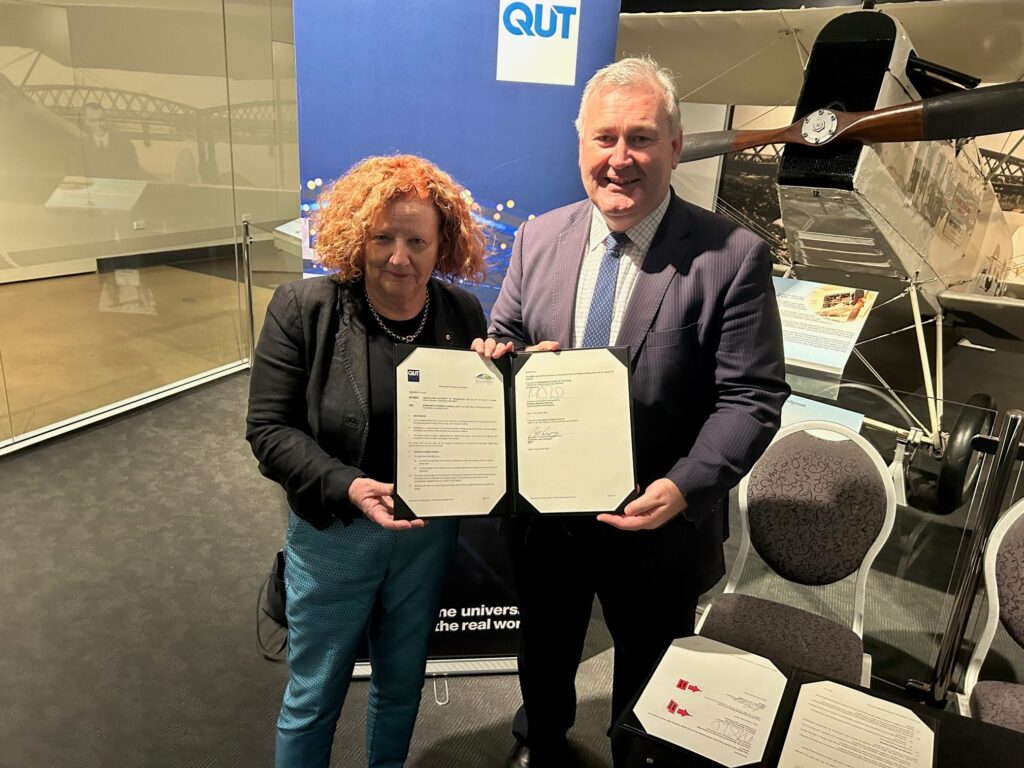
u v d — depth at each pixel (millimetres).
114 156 3734
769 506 1767
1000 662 2029
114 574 2477
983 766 985
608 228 1320
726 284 1228
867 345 3551
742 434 1202
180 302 4227
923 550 2068
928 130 2373
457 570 2016
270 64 4484
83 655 2070
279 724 1409
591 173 1242
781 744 1025
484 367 1174
